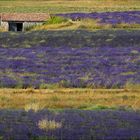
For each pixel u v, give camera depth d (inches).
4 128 2079.2
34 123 2190.0
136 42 6515.8
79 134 1993.1
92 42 6628.9
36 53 5708.7
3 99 3284.9
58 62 5113.2
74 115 2421.3
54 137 1927.9
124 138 1926.7
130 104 3164.4
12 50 5959.6
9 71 4591.5
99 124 2202.3
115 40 6688.0
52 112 2551.7
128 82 4033.0
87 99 3344.0
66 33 7549.2
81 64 4975.4
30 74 4505.4
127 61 5132.9
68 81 4082.2
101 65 4936.0
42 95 3511.3
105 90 3818.9
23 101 3206.2
